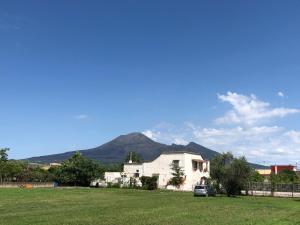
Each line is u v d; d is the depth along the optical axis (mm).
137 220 35406
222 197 78938
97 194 77375
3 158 126188
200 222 34938
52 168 134125
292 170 157500
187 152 116500
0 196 65250
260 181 107125
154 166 119312
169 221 35219
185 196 77375
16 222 32781
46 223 32406
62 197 66438
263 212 46125
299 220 38094
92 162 119062
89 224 32156
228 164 90062
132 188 110750
